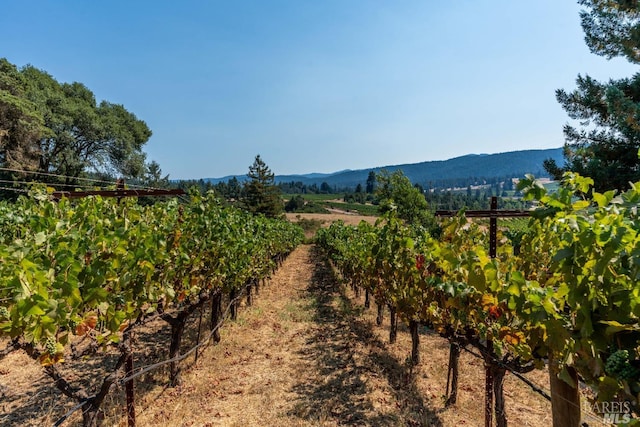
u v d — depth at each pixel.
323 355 5.94
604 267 1.42
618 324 1.36
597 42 8.45
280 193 41.59
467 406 4.32
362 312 8.95
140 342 6.61
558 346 1.76
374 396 4.55
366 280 7.11
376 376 5.14
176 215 5.15
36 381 4.90
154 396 4.54
